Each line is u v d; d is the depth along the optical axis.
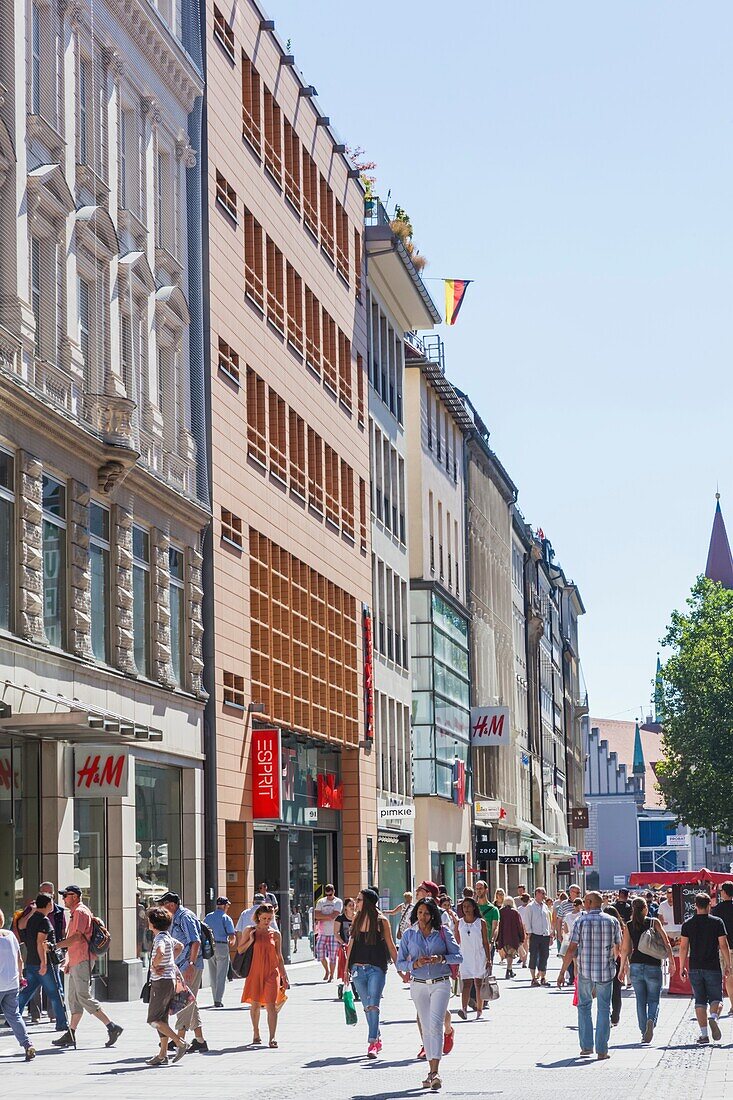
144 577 33.72
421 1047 22.31
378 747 56.34
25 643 26.23
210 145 39.06
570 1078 18.03
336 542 50.81
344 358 53.78
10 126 27.00
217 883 36.78
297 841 45.44
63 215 29.39
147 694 32.81
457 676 70.12
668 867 153.88
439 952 17.52
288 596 44.44
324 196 52.19
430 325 65.69
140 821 32.94
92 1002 22.05
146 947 32.62
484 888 31.22
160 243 36.28
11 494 26.39
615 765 154.75
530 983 38.72
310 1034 24.48
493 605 83.62
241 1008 29.91
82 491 29.50
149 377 34.38
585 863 99.88
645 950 22.28
